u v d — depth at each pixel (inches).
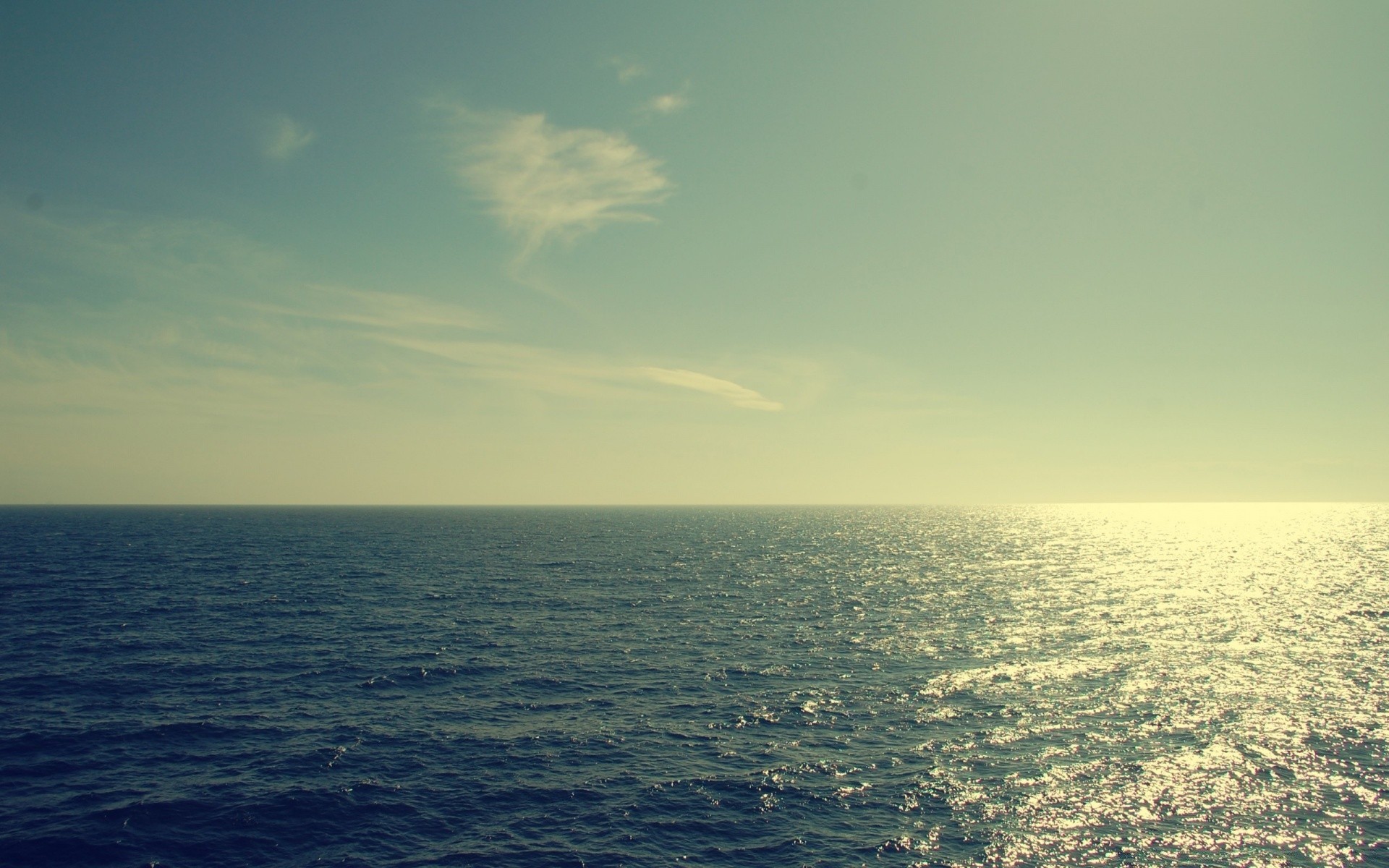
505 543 5930.1
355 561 4234.7
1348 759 1206.9
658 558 4795.8
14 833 919.0
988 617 2551.7
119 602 2581.2
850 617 2529.5
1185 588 3412.9
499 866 869.2
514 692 1556.3
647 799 1052.5
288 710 1412.4
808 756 1217.4
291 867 859.4
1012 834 958.4
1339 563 4822.8
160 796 1032.2
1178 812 1019.9
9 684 1536.7
